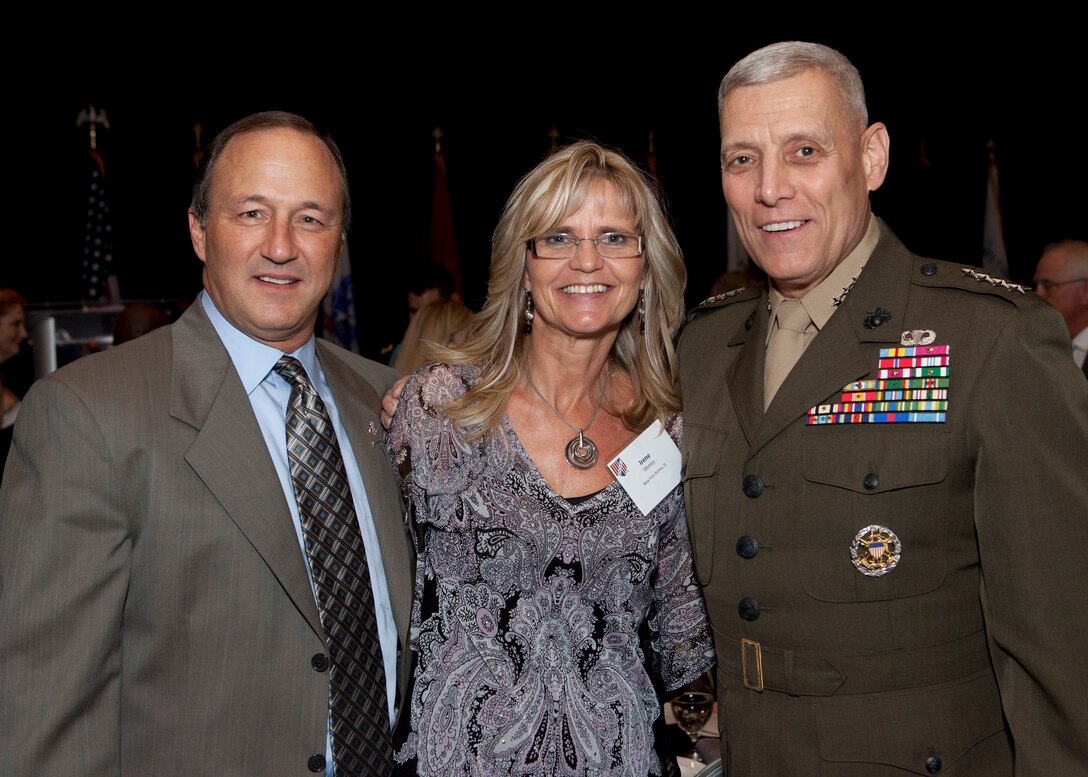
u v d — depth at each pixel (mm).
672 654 2113
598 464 2023
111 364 1711
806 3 8172
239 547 1676
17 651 1526
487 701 1860
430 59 8312
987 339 1569
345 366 2156
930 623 1597
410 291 5617
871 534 1602
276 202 1753
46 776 1499
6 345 4625
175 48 7562
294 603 1693
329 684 1720
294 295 1781
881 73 8453
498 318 2070
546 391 2074
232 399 1756
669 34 8438
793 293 1812
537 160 8680
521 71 8516
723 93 1768
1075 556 1472
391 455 2051
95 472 1593
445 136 8570
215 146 1817
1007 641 1541
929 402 1595
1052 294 4629
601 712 1903
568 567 1936
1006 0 8180
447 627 1916
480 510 1941
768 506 1713
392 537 1930
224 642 1658
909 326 1670
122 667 1638
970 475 1573
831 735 1631
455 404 1997
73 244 7535
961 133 8812
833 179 1674
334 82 8109
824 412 1689
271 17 7695
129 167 7707
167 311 5340
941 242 8867
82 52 7336
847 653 1628
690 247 8977
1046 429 1497
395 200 8516
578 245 1968
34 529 1554
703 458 1864
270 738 1677
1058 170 8711
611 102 8672
